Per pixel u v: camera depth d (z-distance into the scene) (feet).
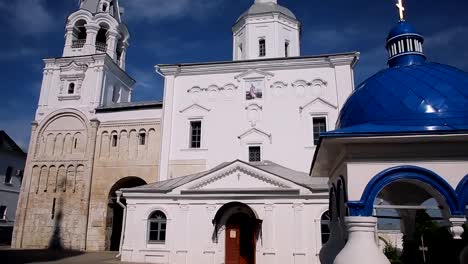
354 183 21.66
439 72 24.30
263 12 108.99
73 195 106.22
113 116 110.42
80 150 109.60
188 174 94.38
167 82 102.32
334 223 28.99
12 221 149.28
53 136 112.68
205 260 72.23
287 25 110.73
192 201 75.82
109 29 123.44
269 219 71.20
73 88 116.06
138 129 107.45
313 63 96.17
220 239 72.79
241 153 93.56
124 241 77.10
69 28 121.29
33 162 111.14
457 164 20.81
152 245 75.46
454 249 44.88
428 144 21.33
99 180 106.22
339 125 26.63
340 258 20.43
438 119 21.57
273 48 106.32
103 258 82.28
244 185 75.36
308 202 70.95
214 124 96.99
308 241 69.21
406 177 21.12
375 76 26.76
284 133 93.04
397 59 28.43
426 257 45.27
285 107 94.84
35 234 105.40
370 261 19.65
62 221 104.68
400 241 67.97
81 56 116.26
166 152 96.84
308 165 89.92
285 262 68.74
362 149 22.03
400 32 28.76
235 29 115.55
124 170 105.09
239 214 73.61
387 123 22.56
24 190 109.29
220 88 99.35
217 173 76.84
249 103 96.63
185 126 98.43
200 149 95.61
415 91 23.20
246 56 107.45
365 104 24.53
